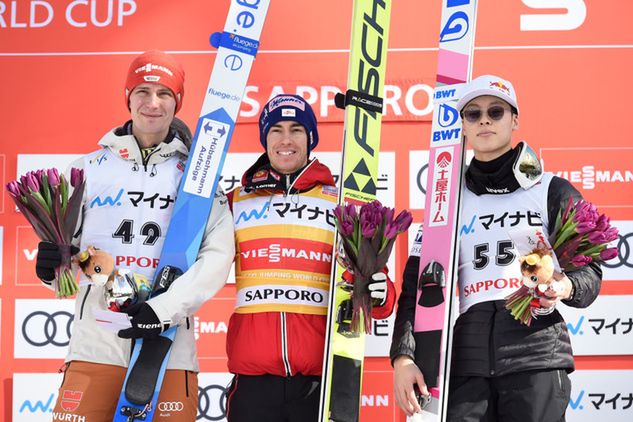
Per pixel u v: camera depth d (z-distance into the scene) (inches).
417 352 189.2
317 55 266.5
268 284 202.2
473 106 190.5
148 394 185.5
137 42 268.8
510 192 188.5
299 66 266.5
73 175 195.3
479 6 263.3
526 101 261.0
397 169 261.7
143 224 198.8
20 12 269.9
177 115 266.5
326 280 204.8
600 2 261.7
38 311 259.8
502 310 181.2
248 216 209.3
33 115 267.1
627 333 252.2
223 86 211.5
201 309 260.1
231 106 210.2
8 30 269.3
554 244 178.5
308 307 201.2
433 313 189.8
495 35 262.8
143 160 203.9
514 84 261.6
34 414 257.6
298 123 212.1
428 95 263.0
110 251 196.5
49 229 190.9
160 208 200.7
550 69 261.3
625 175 257.8
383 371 256.4
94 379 189.5
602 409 251.0
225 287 260.1
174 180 204.2
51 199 190.4
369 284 194.5
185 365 195.5
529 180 186.4
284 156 210.1
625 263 254.2
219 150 206.5
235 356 201.3
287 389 198.5
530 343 177.6
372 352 256.7
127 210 199.5
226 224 204.5
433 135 205.2
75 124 266.8
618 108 259.4
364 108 212.8
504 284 182.9
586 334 252.8
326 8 267.3
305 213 207.3
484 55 262.5
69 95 267.6
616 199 257.4
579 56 261.3
